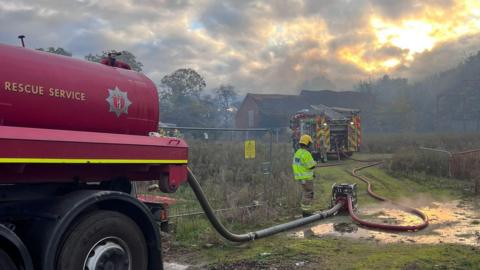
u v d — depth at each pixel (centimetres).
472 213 964
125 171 489
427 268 577
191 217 861
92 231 407
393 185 1391
